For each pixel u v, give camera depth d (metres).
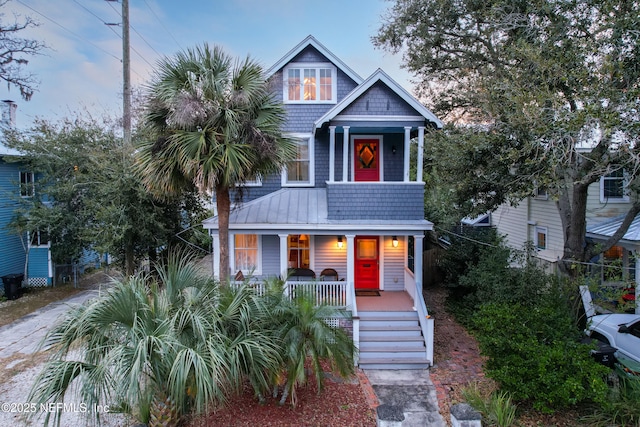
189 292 6.02
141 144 8.98
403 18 13.51
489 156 8.71
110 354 4.79
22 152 13.87
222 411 6.49
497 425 6.13
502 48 10.21
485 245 12.38
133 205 12.21
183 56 8.49
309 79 12.92
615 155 7.30
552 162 6.98
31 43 16.11
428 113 10.82
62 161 13.78
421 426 6.40
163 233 13.29
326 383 7.85
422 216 11.04
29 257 15.95
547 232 14.58
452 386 7.85
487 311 7.39
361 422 6.38
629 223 8.89
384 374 8.45
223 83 8.41
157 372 5.21
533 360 6.35
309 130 12.92
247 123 8.50
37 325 11.35
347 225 10.52
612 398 6.28
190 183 9.21
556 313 7.20
